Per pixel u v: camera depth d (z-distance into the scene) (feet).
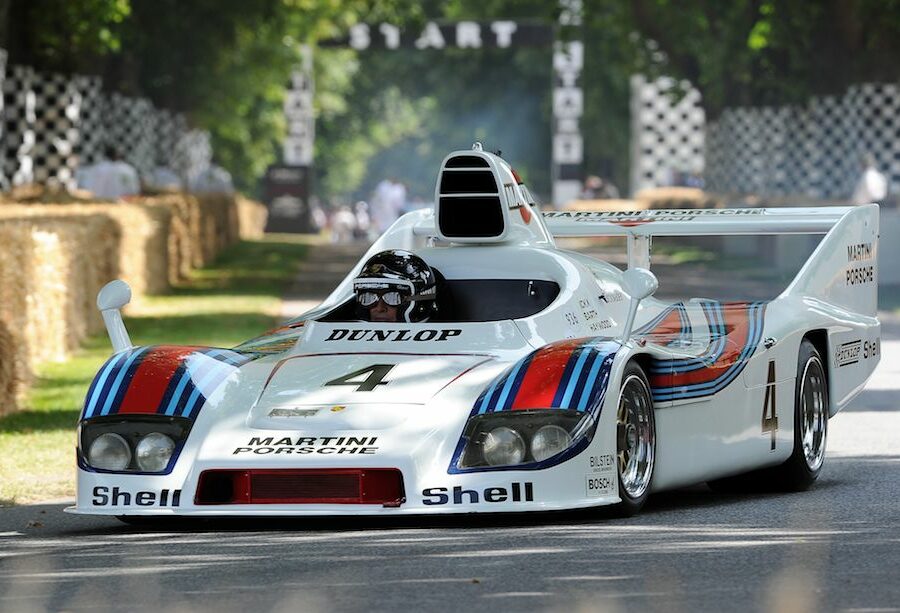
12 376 152.97
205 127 595.47
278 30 458.50
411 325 101.35
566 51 513.04
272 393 94.53
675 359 100.63
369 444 89.35
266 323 243.40
